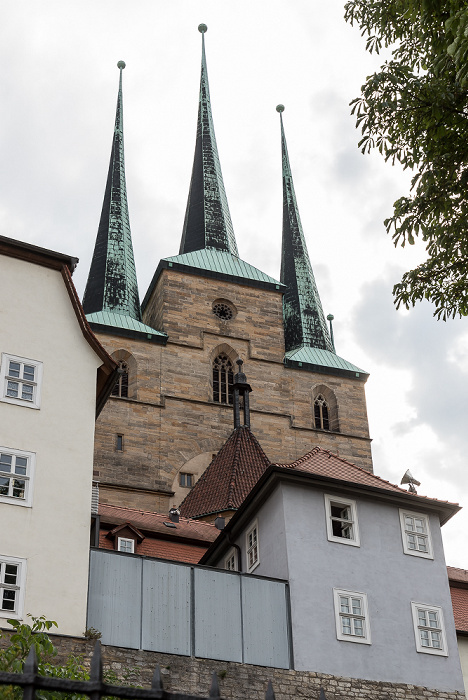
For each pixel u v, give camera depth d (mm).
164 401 75500
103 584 29312
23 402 30203
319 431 79750
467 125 21266
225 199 94312
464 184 20875
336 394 82438
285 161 105125
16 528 28047
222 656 29688
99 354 32500
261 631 30641
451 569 41906
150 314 84625
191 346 79062
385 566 33594
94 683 9383
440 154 21547
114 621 28797
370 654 31500
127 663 28156
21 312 31594
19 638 16734
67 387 31234
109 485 70188
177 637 29422
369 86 22281
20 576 27359
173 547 41750
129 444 72938
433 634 33062
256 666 29906
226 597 30828
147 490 71000
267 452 77188
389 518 34875
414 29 22250
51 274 32875
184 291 81812
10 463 29047
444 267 21875
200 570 31000
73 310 32625
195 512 60562
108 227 89000
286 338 90062
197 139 97688
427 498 35562
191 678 28812
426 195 21000
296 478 33719
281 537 32844
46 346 31516
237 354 80938
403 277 22219
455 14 18641
